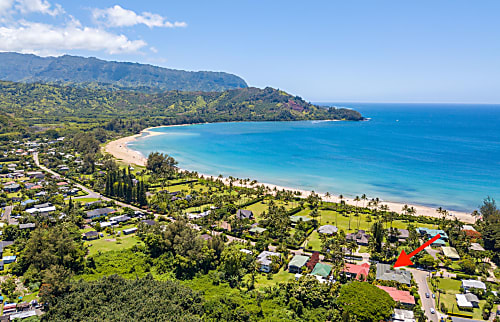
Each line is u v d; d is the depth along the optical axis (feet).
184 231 477.36
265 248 505.25
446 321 345.92
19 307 347.77
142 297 361.10
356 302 349.61
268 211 652.48
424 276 438.40
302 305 364.17
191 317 328.49
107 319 321.52
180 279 424.46
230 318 340.18
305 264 453.58
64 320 326.44
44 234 443.32
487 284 407.03
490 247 510.17
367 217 646.33
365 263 456.45
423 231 576.61
